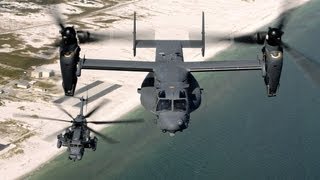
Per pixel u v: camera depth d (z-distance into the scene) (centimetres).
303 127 9494
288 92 11006
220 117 9875
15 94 10150
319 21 17150
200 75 11844
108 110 9800
